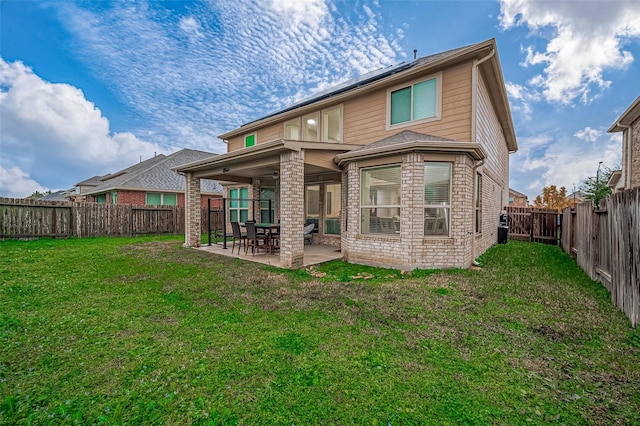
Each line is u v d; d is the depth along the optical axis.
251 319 3.77
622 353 2.88
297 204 7.06
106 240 12.55
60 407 2.13
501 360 2.78
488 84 8.85
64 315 3.86
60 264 7.04
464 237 6.79
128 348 2.99
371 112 9.39
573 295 4.75
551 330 3.42
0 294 4.65
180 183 20.77
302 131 11.74
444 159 6.77
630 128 10.08
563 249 9.92
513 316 3.85
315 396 2.27
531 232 13.01
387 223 7.26
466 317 3.83
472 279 5.79
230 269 6.79
